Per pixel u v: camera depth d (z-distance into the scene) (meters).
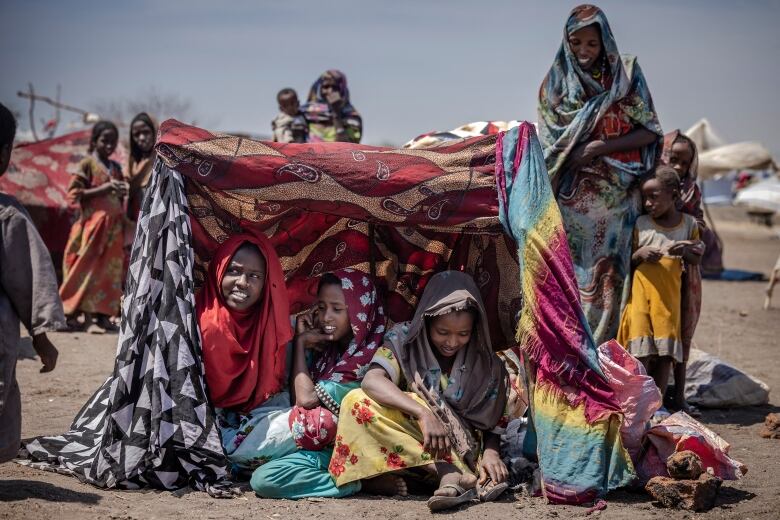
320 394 5.46
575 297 5.40
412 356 5.50
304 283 6.39
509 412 5.69
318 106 14.27
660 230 7.13
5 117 4.61
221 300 5.71
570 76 7.25
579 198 7.22
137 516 4.72
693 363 8.08
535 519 4.83
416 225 5.76
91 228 11.29
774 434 6.80
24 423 6.83
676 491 5.03
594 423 5.23
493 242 5.98
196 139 5.72
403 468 5.17
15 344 4.67
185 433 5.22
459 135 7.31
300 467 5.26
